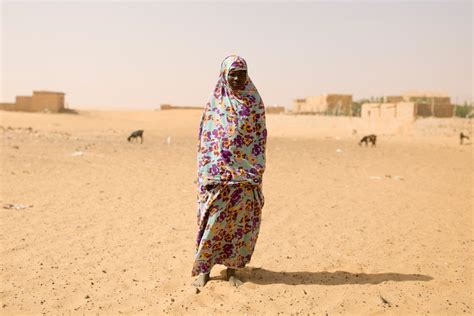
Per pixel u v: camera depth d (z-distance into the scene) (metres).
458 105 49.97
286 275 5.63
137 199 10.37
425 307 4.84
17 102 68.94
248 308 4.65
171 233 7.48
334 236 7.59
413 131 41.69
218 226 4.95
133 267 5.82
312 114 66.56
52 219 8.22
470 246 7.20
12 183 11.84
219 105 4.92
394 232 7.98
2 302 4.70
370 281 5.52
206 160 4.91
